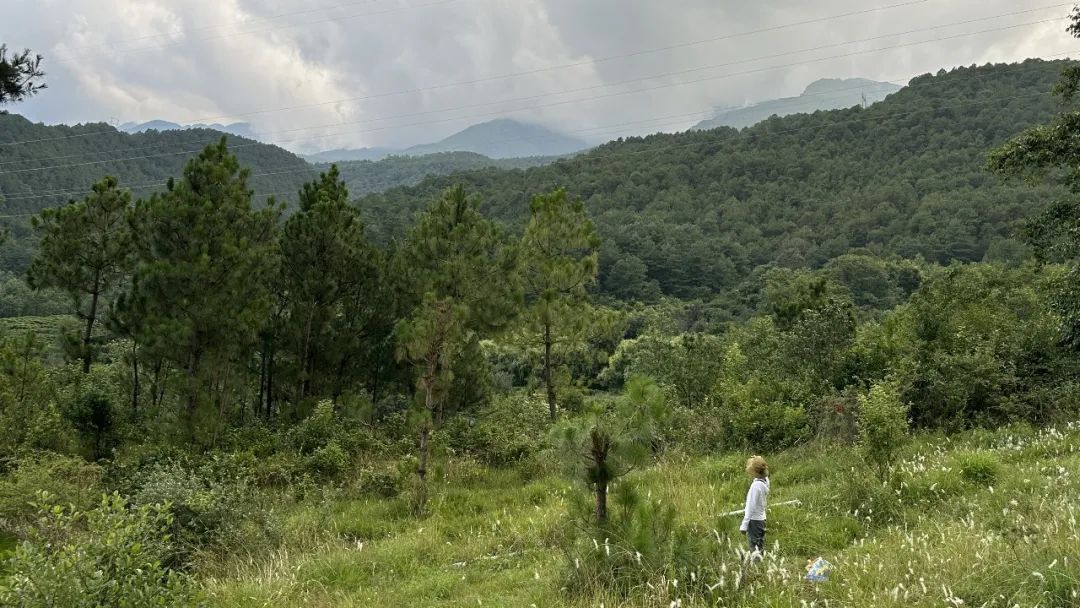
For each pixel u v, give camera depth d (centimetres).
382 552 945
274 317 1919
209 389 1639
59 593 477
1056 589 487
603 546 692
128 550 539
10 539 950
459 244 1945
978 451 1070
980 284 1920
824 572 575
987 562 572
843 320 1789
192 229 1612
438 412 1809
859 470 1014
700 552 680
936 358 1507
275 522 1023
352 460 1497
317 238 1820
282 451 1516
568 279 1992
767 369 1867
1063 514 644
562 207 2033
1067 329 1516
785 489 1107
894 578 590
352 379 1988
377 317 1966
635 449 727
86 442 1562
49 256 2061
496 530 1042
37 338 1912
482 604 700
